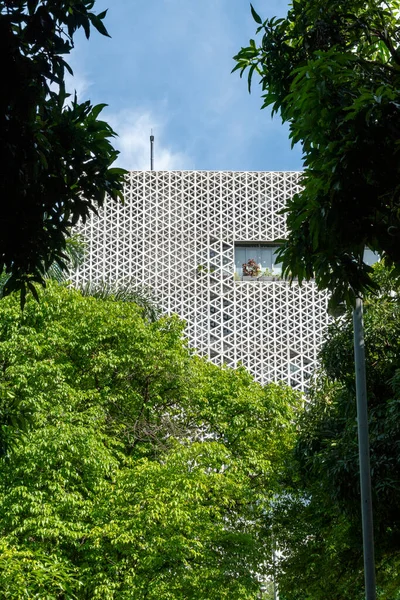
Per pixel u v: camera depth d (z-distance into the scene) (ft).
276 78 31.30
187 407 84.99
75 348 79.46
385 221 24.75
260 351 125.80
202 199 133.28
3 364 73.92
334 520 74.69
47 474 67.62
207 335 126.31
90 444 68.69
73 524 66.03
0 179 20.07
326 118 25.30
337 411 66.59
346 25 30.35
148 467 69.26
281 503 82.33
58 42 20.25
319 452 65.10
